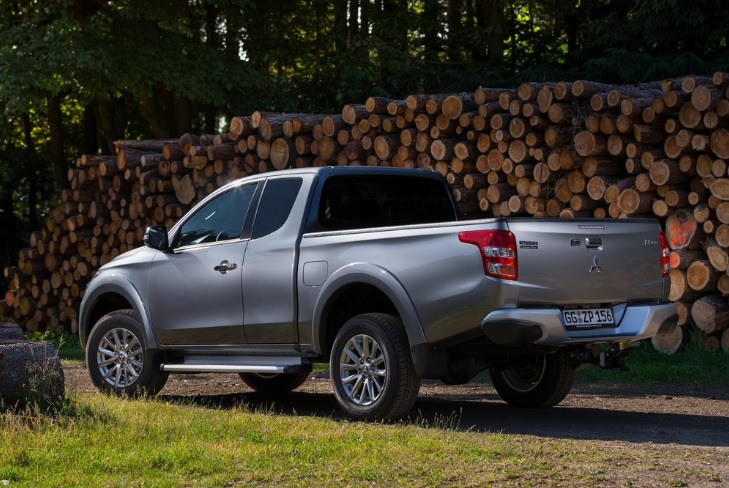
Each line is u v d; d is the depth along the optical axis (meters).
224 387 11.58
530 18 28.47
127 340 10.34
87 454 6.53
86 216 20.12
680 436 7.70
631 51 22.92
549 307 7.78
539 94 13.55
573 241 7.89
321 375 12.66
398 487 5.77
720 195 12.33
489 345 8.21
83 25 23.91
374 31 28.55
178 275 9.88
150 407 8.59
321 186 9.13
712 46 22.95
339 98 25.14
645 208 12.97
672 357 12.68
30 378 8.07
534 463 6.40
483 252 7.68
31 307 21.70
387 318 8.34
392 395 8.13
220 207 9.88
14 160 29.11
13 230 30.28
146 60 24.14
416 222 9.60
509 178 13.95
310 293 8.78
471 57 28.91
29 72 22.62
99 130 31.66
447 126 14.36
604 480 5.98
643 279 8.29
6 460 6.30
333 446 6.87
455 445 6.92
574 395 10.56
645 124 12.88
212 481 5.87
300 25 30.69
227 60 26.16
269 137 16.00
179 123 27.84
